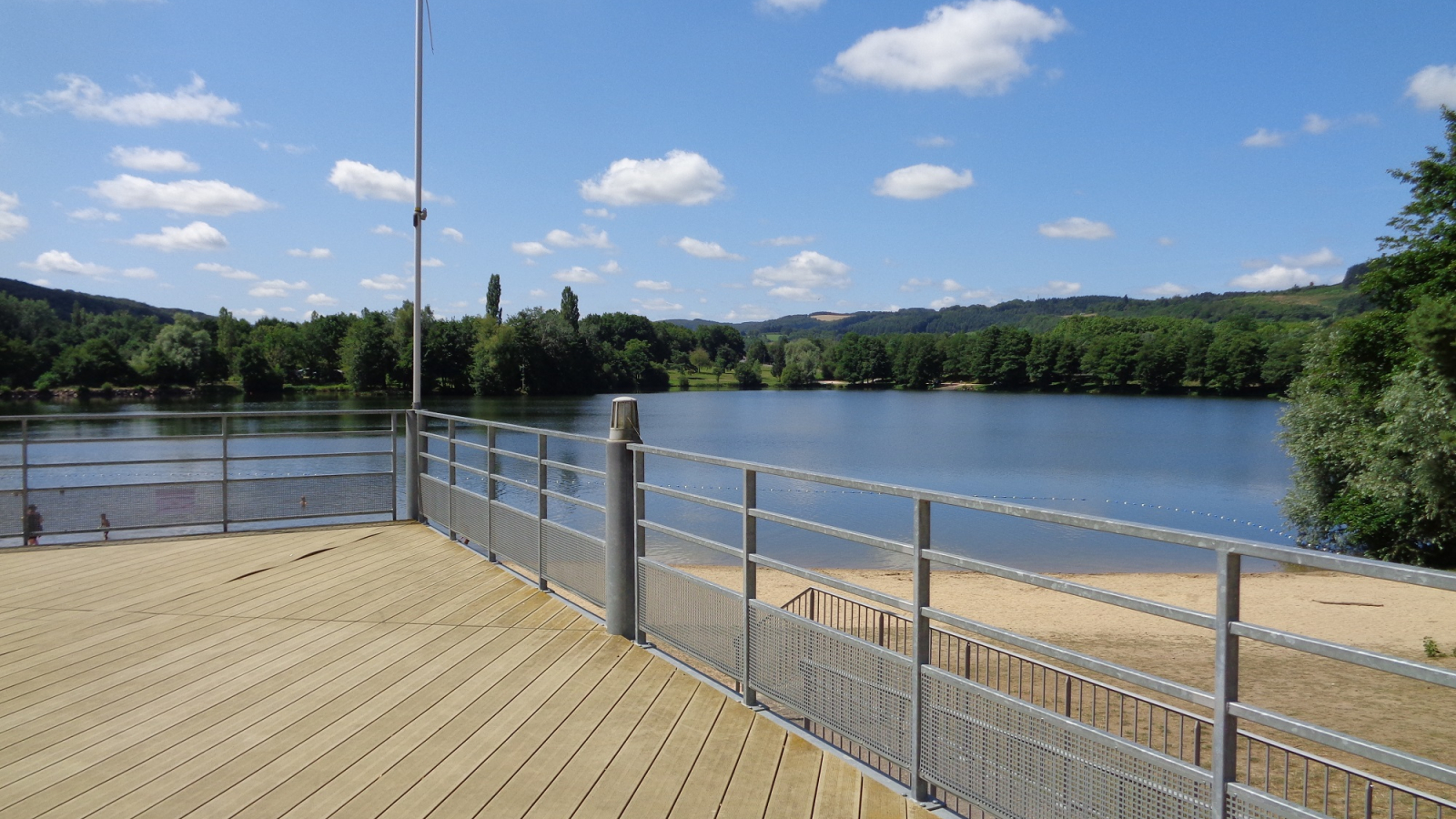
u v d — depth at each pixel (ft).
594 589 17.13
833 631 11.18
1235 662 6.59
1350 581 53.52
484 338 357.61
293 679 14.12
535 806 9.98
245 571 21.42
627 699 13.29
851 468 142.82
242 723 12.30
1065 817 8.11
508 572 21.26
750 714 12.67
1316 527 84.43
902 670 10.11
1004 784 8.77
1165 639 37.55
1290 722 6.17
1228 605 6.56
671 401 359.46
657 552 67.31
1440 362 66.59
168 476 97.50
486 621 17.31
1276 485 122.72
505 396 346.54
